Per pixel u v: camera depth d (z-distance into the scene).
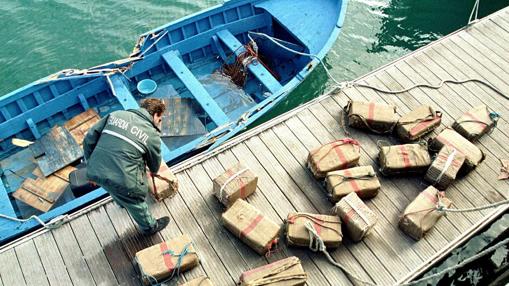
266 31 8.95
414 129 5.79
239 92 8.07
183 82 7.65
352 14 10.38
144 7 10.66
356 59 9.50
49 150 6.96
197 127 7.34
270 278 4.41
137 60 7.79
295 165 5.74
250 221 4.88
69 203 6.09
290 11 8.60
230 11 8.51
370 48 9.71
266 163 5.76
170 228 5.13
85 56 9.70
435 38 9.89
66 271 4.82
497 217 5.41
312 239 4.79
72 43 9.91
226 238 5.05
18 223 5.92
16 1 10.62
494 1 10.60
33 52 9.70
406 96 6.61
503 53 7.25
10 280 4.75
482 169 5.73
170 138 7.18
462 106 6.47
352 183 5.21
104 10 10.55
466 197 5.46
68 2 10.66
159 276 4.55
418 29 10.07
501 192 5.51
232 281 4.74
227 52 8.65
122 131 4.19
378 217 5.25
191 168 5.69
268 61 8.85
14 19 10.27
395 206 5.36
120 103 7.43
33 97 7.24
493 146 5.99
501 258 6.77
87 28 10.18
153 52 8.00
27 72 9.39
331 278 4.78
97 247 4.99
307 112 6.35
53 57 9.64
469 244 6.88
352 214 4.86
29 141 7.37
